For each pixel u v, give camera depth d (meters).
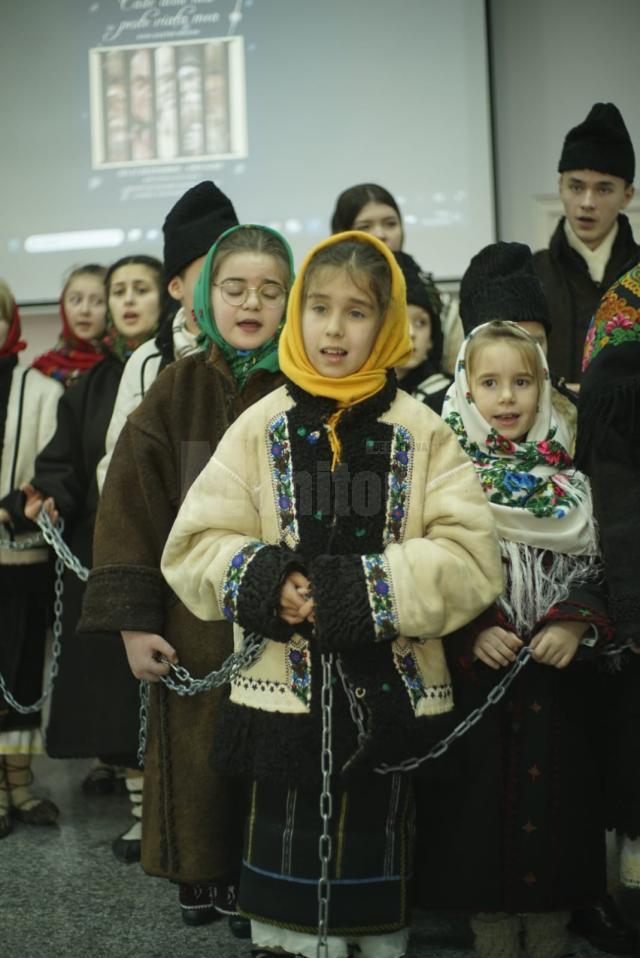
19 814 3.16
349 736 1.84
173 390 2.27
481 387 2.26
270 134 5.68
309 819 1.89
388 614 1.78
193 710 2.18
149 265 3.40
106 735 2.87
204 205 2.70
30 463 3.21
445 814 2.10
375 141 5.60
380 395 1.95
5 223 5.84
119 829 3.10
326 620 1.77
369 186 3.53
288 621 1.83
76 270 4.07
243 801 2.19
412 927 2.33
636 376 2.15
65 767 3.82
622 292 2.23
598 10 5.59
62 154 5.82
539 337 2.58
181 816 2.16
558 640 2.04
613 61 5.58
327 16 5.63
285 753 1.84
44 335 5.90
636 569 2.05
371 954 1.95
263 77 5.68
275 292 2.25
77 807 3.33
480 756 2.10
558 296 3.28
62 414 3.12
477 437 2.25
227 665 1.95
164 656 2.15
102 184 5.79
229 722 1.94
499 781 2.10
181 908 2.41
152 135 5.76
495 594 1.91
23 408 3.22
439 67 5.54
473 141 5.53
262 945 1.94
